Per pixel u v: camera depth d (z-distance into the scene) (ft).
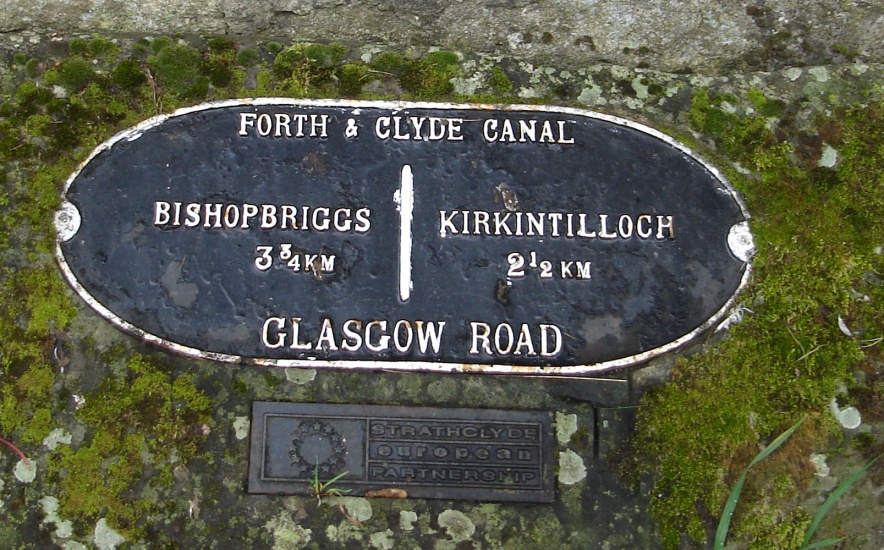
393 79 6.75
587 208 6.53
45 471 5.94
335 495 5.99
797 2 7.04
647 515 6.07
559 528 6.02
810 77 6.95
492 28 6.98
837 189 6.69
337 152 6.53
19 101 6.55
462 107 6.67
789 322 6.41
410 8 6.95
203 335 6.14
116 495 5.92
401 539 5.96
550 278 6.38
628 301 6.36
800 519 6.15
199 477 5.98
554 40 6.98
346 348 6.17
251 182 6.44
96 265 6.23
